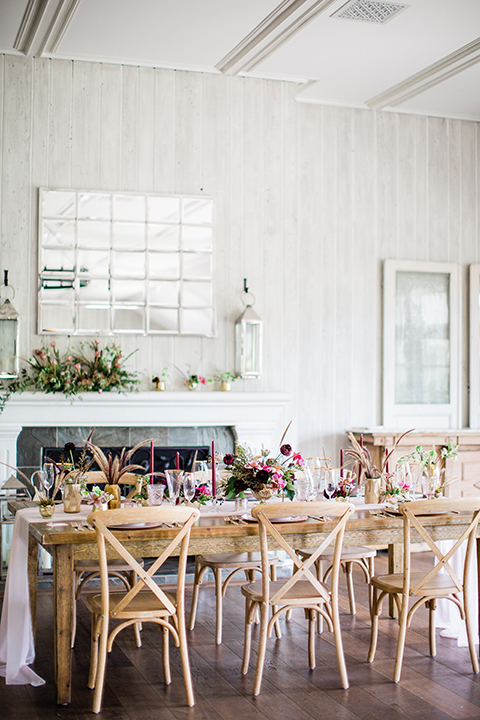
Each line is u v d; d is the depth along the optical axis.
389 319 6.79
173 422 5.84
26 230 5.75
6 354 5.53
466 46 5.58
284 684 3.50
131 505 3.87
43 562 5.38
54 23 5.23
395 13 5.05
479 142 7.14
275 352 6.28
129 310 5.96
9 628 3.53
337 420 6.66
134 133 5.99
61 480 3.74
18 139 5.74
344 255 6.71
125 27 5.32
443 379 7.00
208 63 5.99
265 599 3.39
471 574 4.01
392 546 4.31
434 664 3.77
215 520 3.62
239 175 6.23
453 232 7.09
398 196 6.90
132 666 3.76
